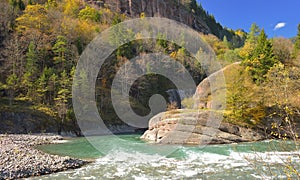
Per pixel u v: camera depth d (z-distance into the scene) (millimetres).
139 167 11273
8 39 37750
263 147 14984
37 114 29484
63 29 40406
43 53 38500
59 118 30203
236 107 21234
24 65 35750
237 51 36344
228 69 25078
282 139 4070
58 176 10141
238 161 12289
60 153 15516
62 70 36156
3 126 26359
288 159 4012
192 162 12164
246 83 22953
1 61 35531
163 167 11211
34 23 42094
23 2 50594
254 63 25609
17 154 12914
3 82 33125
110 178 9781
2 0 44250
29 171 10469
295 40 38531
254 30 46062
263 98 20641
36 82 32469
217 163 11930
